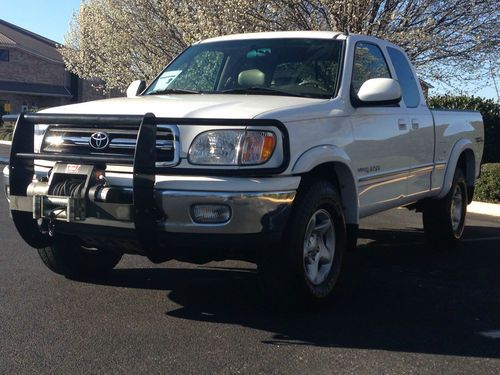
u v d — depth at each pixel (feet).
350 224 17.31
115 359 12.73
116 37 70.08
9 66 136.98
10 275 19.04
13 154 15.42
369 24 43.60
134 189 13.48
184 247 14.05
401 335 14.55
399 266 21.62
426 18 44.11
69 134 15.02
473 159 26.22
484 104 52.75
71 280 18.69
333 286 16.37
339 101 16.80
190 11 55.36
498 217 34.58
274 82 18.08
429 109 22.48
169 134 13.91
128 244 14.47
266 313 15.94
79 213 14.20
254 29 47.16
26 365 12.34
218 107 14.51
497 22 44.06
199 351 13.25
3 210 31.55
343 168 16.56
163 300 16.92
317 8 43.75
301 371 12.34
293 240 14.57
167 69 20.75
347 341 14.07
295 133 14.49
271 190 13.69
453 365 12.85
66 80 143.74
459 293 18.24
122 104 15.47
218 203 13.43
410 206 24.25
